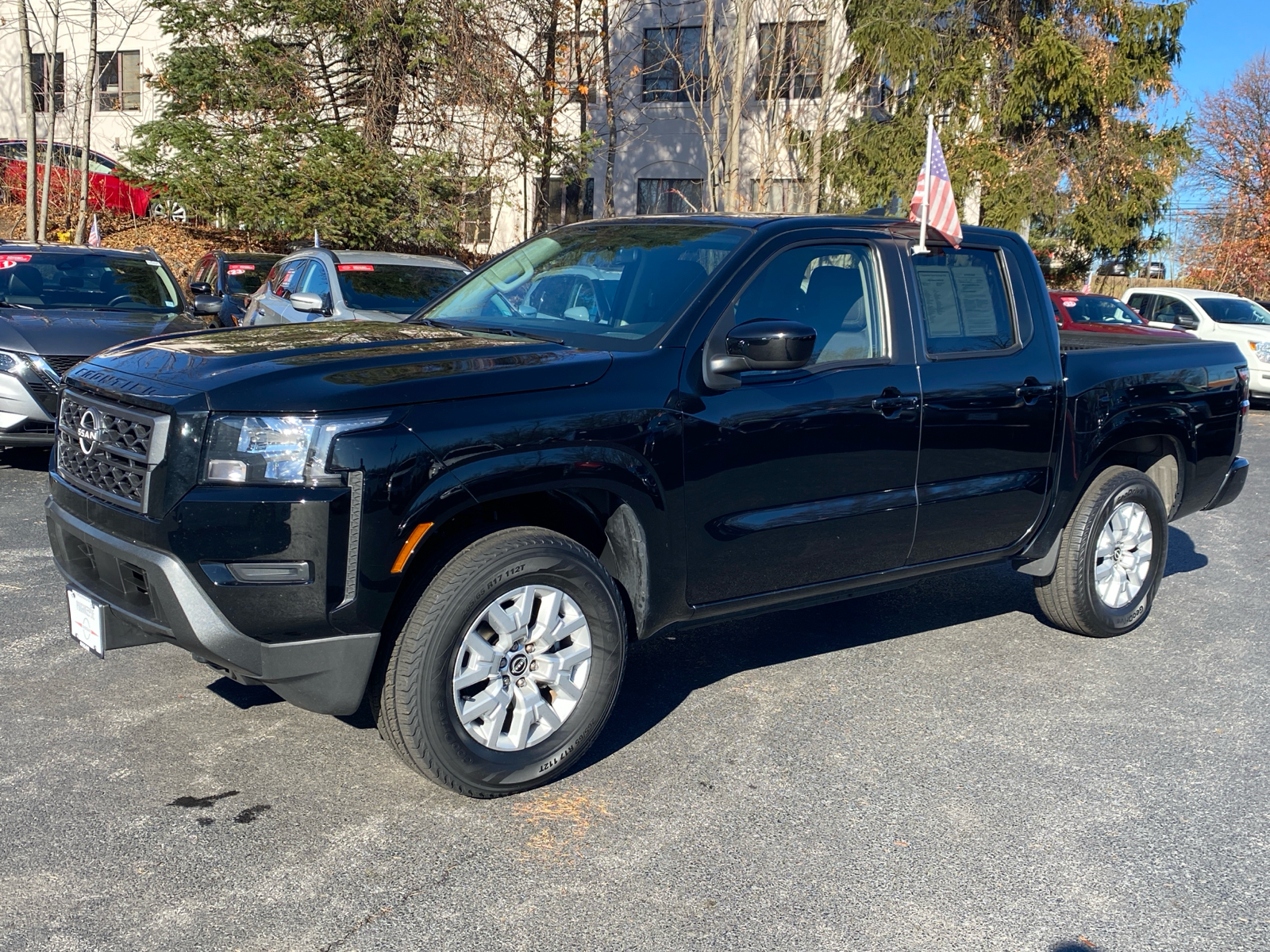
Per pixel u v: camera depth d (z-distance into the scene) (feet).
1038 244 87.66
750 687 15.57
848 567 14.78
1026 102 84.53
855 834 11.45
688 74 84.23
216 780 12.14
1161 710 15.20
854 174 84.28
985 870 10.82
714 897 10.16
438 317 15.62
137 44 106.83
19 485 27.27
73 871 10.19
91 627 11.84
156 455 10.69
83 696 14.34
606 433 12.01
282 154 71.15
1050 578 17.81
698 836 11.29
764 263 13.82
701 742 13.64
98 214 86.89
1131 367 17.97
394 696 11.11
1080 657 17.38
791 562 14.07
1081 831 11.68
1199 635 18.79
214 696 14.52
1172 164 87.15
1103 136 85.51
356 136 72.74
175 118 74.38
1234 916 10.17
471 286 16.31
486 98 74.54
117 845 10.70
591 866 10.63
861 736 13.97
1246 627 19.34
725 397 13.11
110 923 9.41
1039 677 16.39
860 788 12.51
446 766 11.33
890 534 14.93
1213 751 13.84
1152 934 9.84
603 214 101.09
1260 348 57.62
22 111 109.70
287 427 10.51
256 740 13.19
